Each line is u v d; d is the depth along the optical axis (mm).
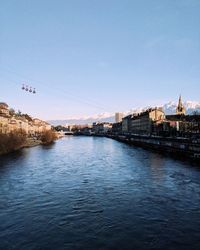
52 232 24453
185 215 28172
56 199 34719
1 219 27656
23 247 21812
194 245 21781
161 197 34906
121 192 37875
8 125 127688
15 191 38844
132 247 21578
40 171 55625
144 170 55469
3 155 83812
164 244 21984
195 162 65500
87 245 22016
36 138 164000
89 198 35000
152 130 177875
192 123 140375
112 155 86625
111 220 27078
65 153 93938
